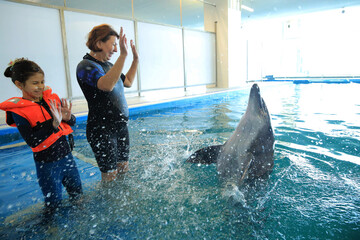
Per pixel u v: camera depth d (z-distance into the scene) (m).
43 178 1.73
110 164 1.96
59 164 1.82
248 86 11.71
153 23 8.53
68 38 6.50
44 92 1.83
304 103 6.09
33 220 1.49
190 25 19.67
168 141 3.21
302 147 2.76
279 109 5.34
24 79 1.62
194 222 1.42
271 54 20.77
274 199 1.64
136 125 4.32
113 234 1.34
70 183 1.79
